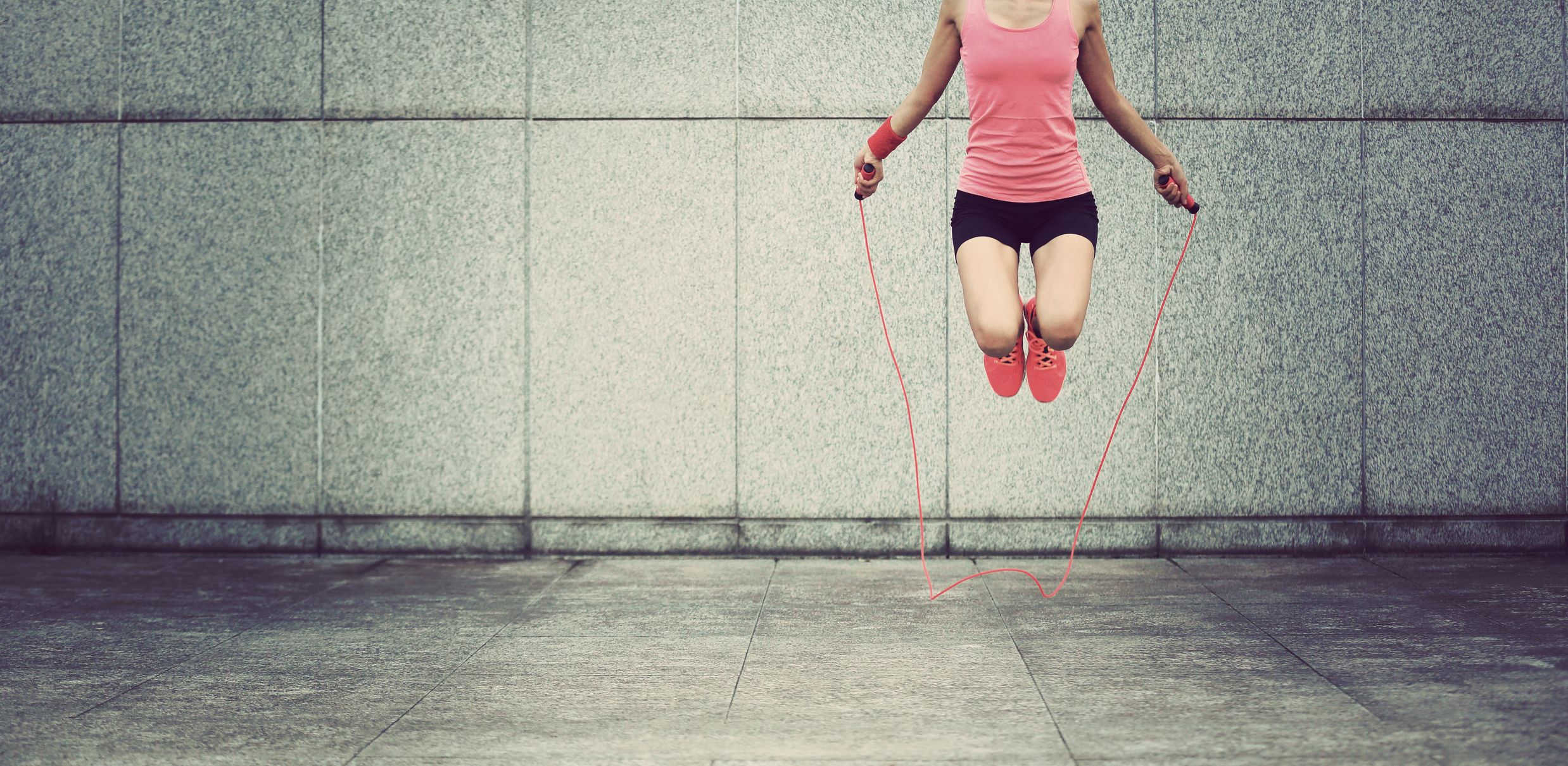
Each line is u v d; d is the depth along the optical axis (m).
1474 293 6.40
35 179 6.61
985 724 3.45
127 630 4.79
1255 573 5.89
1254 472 6.40
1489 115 6.38
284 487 6.57
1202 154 6.37
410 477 6.53
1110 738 3.29
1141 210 6.37
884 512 6.43
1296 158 6.36
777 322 6.42
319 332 6.53
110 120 6.57
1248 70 6.36
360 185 6.49
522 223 6.46
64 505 6.64
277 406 6.56
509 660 4.29
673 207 6.42
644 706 3.67
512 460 6.50
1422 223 6.38
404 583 5.78
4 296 6.64
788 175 6.39
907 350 6.39
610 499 6.48
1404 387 6.41
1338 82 6.36
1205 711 3.54
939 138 6.36
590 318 6.46
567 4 6.43
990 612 5.05
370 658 4.30
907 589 5.56
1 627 4.84
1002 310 3.80
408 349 6.51
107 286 6.59
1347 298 6.38
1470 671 3.97
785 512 6.45
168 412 6.59
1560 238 6.41
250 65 6.52
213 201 6.54
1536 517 6.42
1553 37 6.38
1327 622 4.77
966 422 6.41
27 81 6.60
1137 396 6.39
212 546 6.59
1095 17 3.86
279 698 3.79
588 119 6.44
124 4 6.55
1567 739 3.23
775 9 6.38
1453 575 5.78
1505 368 6.40
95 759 3.20
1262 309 6.38
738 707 3.65
